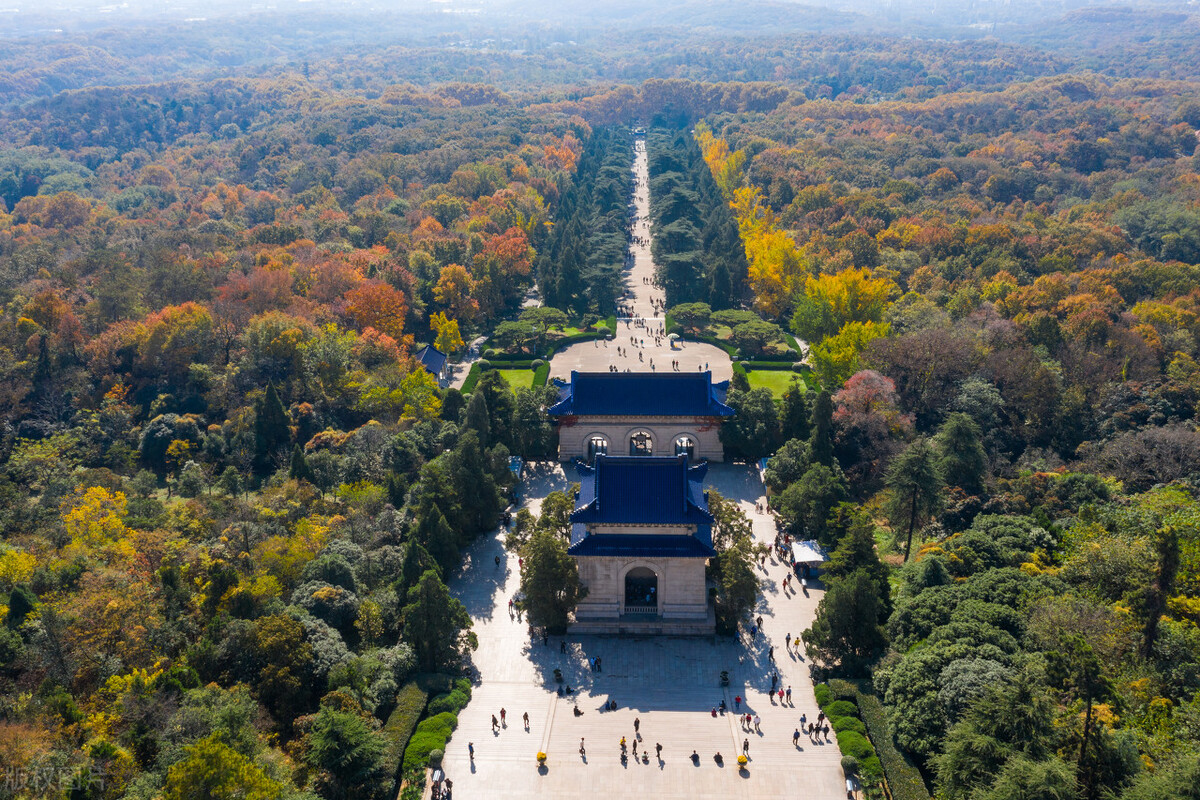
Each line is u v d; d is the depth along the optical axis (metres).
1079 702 94.31
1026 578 119.69
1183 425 175.25
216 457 180.38
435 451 171.25
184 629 112.75
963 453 156.62
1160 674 103.31
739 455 181.38
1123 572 120.00
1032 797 80.44
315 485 160.50
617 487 128.50
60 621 103.56
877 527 159.38
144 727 92.88
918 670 103.31
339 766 94.06
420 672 117.00
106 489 155.50
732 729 109.94
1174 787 78.88
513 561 146.38
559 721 111.62
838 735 106.06
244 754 89.31
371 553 134.50
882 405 179.50
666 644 126.56
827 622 118.25
